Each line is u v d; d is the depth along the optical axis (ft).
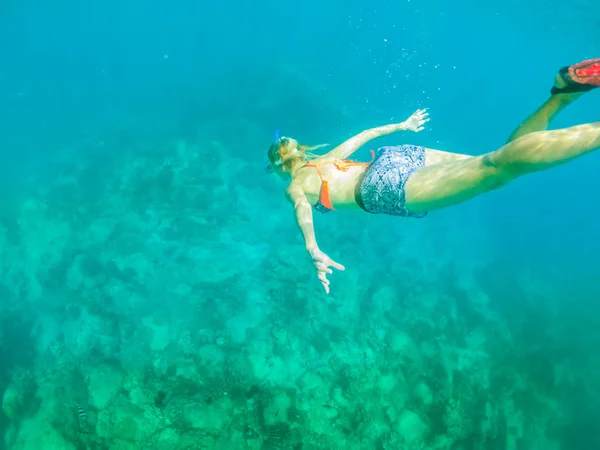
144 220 36.78
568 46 102.78
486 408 29.45
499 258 42.52
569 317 38.42
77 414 24.34
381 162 8.91
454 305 35.81
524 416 30.35
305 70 66.64
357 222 39.99
